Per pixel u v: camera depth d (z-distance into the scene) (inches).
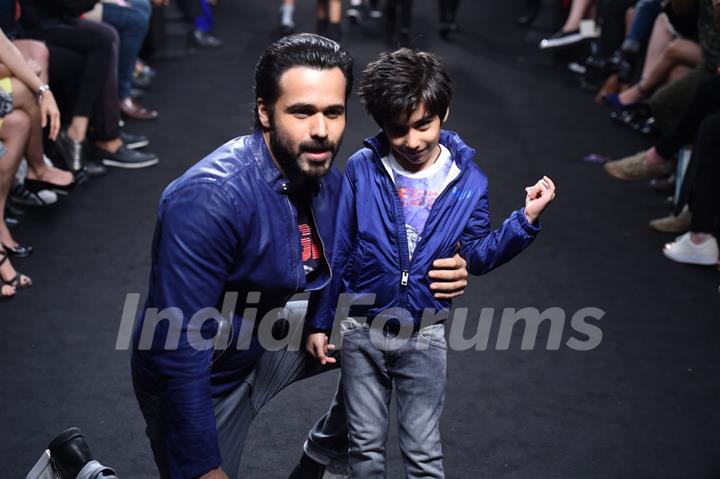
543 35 273.4
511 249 83.7
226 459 84.2
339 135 71.7
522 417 112.7
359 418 86.1
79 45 172.4
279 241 75.0
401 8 271.3
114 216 165.3
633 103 218.2
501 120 223.8
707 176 151.6
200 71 248.5
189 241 70.4
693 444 108.5
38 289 138.6
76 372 118.1
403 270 84.5
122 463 100.8
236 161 72.6
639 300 143.6
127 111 211.2
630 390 119.3
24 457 100.8
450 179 84.3
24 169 164.2
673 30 208.1
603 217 173.6
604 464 104.2
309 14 304.7
